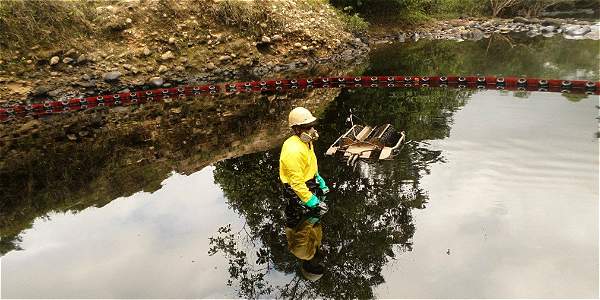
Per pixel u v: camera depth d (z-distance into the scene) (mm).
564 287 3760
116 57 14547
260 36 17078
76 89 13438
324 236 4844
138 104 12766
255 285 4086
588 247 4285
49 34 13820
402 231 4789
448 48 19516
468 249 4375
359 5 23000
